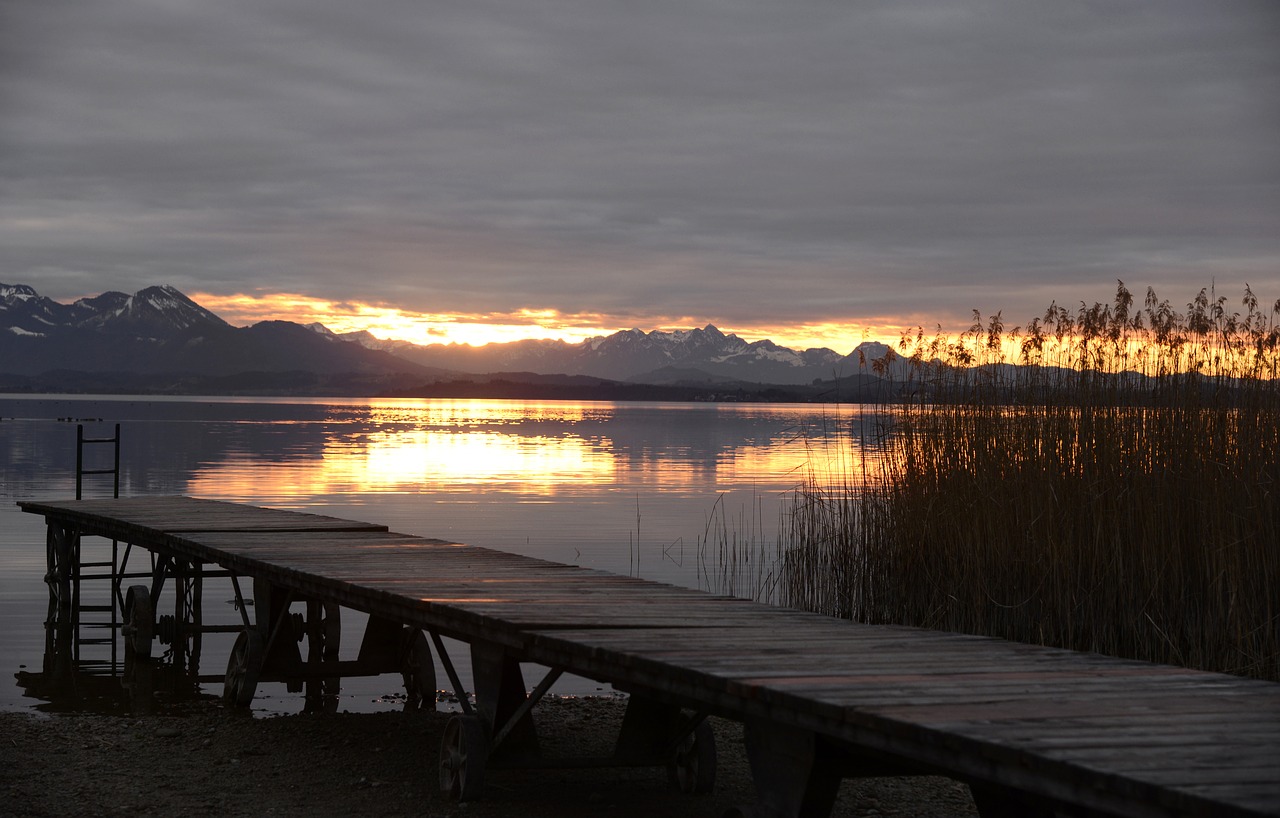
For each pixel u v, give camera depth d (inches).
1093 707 164.1
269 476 1403.8
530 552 737.0
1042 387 412.5
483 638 243.8
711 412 6643.7
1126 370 397.1
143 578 669.3
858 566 465.7
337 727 326.3
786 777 177.0
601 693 390.0
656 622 240.2
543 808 242.2
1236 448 358.0
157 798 247.4
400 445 2278.5
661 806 246.1
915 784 272.2
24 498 1072.2
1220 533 342.3
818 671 189.3
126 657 468.4
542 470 1584.6
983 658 203.3
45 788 253.9
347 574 318.7
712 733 256.5
